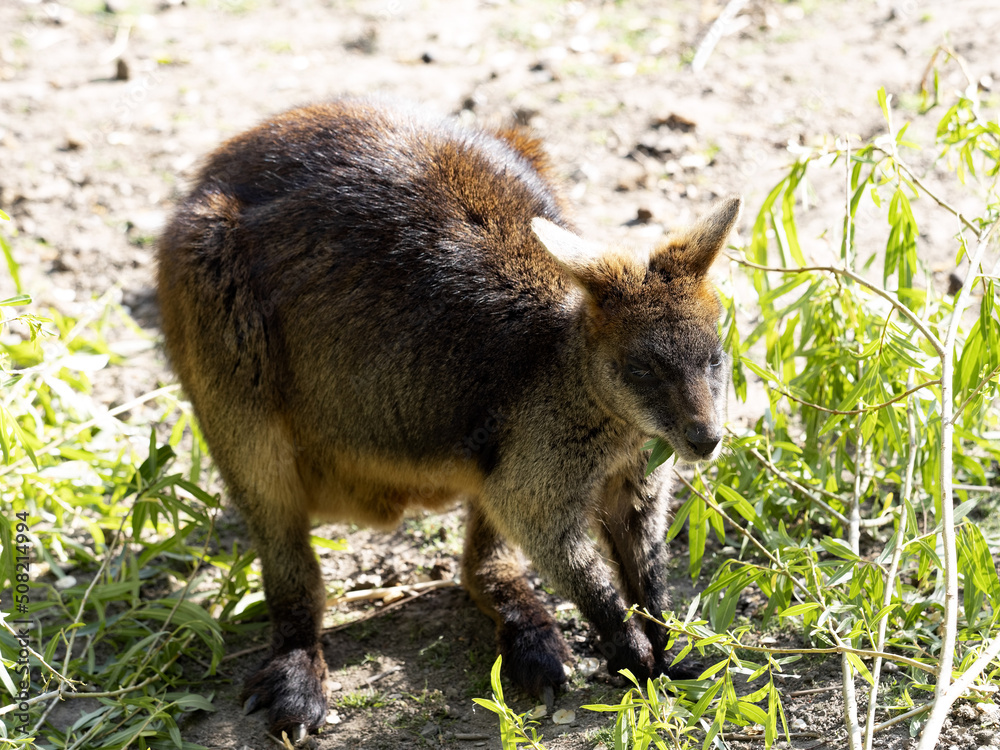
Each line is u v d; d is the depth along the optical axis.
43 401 8.01
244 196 6.36
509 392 5.96
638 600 6.20
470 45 12.58
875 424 6.45
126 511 7.72
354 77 12.10
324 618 6.79
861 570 5.38
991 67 10.63
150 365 9.19
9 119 11.73
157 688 6.33
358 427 6.28
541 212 6.38
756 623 6.21
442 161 6.25
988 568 5.35
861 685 5.46
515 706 5.89
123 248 10.16
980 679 5.17
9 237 10.25
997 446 6.48
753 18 12.38
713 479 6.96
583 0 13.30
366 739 5.81
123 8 13.80
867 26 11.91
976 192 8.91
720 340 5.77
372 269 6.04
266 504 6.40
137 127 11.59
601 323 5.70
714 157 10.34
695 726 5.36
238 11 13.75
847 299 6.96
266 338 6.25
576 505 5.94
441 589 7.01
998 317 6.14
